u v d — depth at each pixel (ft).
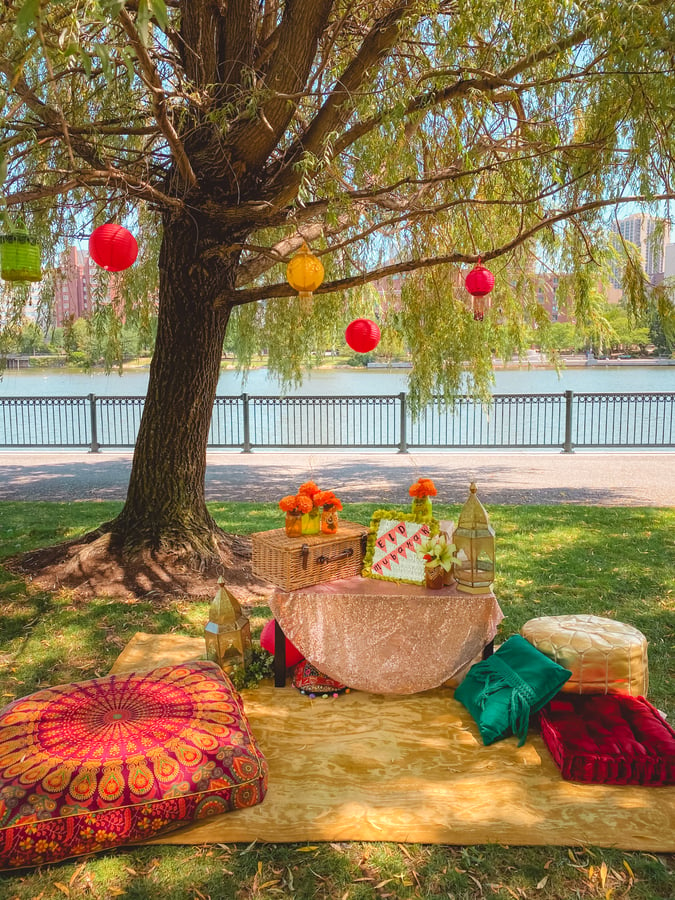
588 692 11.23
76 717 9.87
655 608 16.76
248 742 9.70
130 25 9.95
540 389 84.53
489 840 8.52
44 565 19.53
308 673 12.59
